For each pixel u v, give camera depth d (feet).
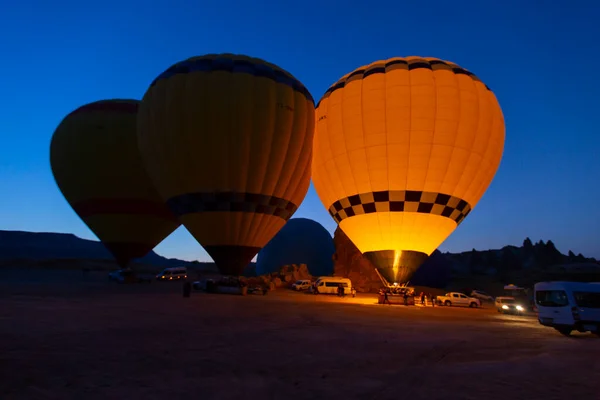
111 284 106.83
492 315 70.64
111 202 92.63
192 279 133.69
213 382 21.06
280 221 75.00
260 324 42.83
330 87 86.48
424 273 141.69
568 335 43.83
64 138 94.32
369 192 76.38
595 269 189.06
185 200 70.90
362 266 133.49
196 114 68.54
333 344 32.32
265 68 73.56
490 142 77.71
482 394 19.66
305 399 18.76
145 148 74.69
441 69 76.95
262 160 70.28
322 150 82.28
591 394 19.85
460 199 76.64
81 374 21.80
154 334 34.22
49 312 45.62
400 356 28.37
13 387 19.35
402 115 74.38
